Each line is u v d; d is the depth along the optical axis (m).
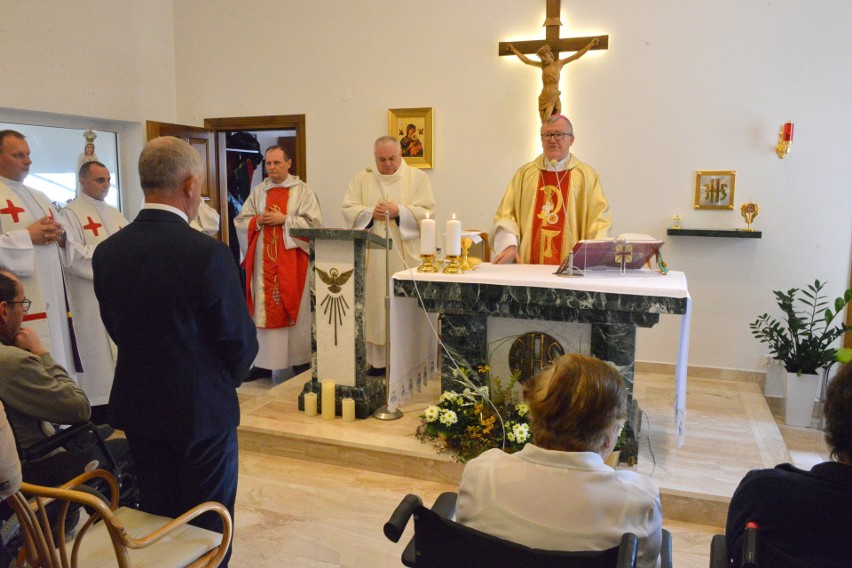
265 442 3.53
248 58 5.43
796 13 4.19
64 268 3.79
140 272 1.75
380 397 3.79
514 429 2.97
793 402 3.97
